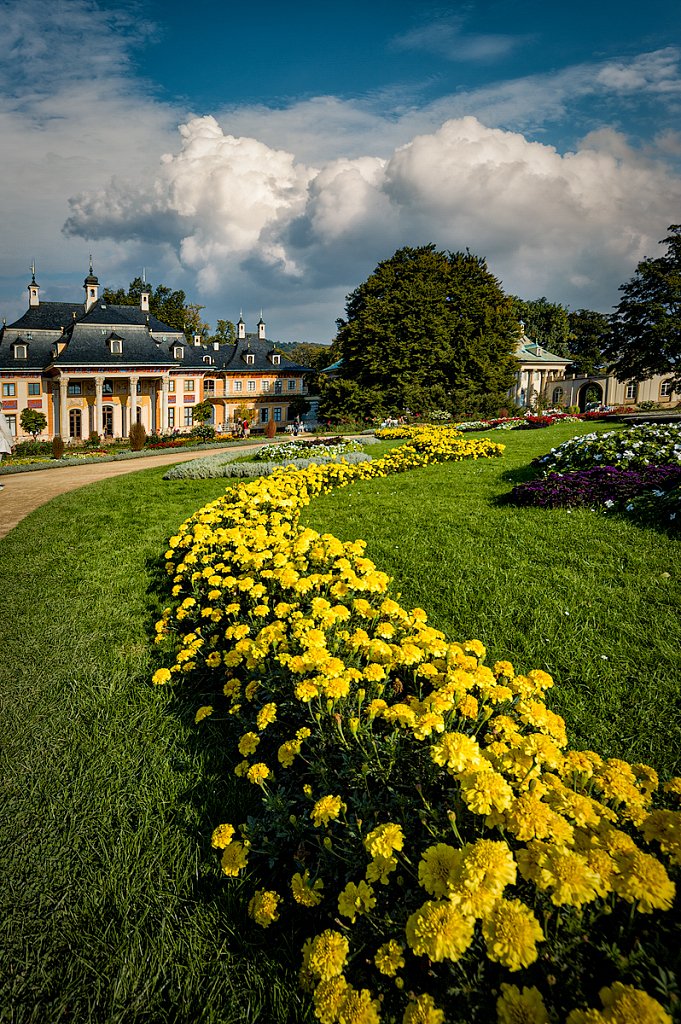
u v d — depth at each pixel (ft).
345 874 5.79
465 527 20.72
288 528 17.94
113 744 9.34
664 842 4.63
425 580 15.44
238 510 20.13
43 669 12.00
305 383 187.11
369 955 5.18
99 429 145.48
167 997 5.42
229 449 84.99
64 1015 5.30
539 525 19.97
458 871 4.17
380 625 8.91
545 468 31.19
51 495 38.58
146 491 36.55
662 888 4.01
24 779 8.55
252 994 5.33
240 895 6.32
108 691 11.00
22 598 16.53
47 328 159.02
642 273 124.67
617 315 130.31
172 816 7.68
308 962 4.66
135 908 6.31
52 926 6.17
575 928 4.42
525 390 175.63
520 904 4.03
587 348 208.95
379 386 109.81
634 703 9.42
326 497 29.50
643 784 5.60
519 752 5.67
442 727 5.99
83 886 6.64
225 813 7.54
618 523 19.06
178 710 10.26
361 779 6.49
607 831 4.71
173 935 5.98
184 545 17.80
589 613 12.71
